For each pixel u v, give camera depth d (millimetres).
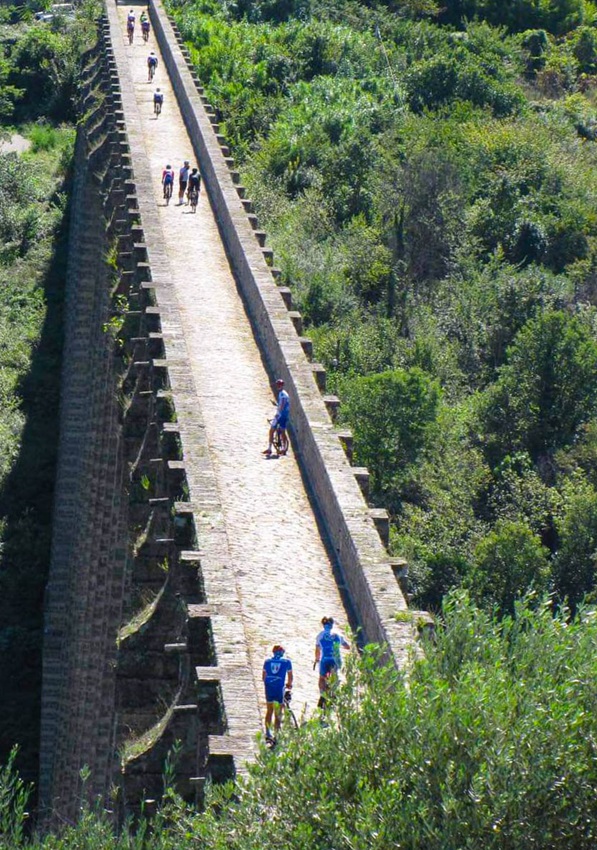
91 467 53781
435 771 18531
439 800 18438
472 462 65250
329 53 114750
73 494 65375
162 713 27750
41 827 48000
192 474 30031
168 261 44344
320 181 93688
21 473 74812
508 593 56000
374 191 93312
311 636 26297
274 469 33562
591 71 142625
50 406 81562
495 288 83375
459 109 110250
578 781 18438
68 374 70125
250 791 19078
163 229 51625
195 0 120500
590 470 66812
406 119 104625
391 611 25234
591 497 60406
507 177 97062
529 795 18219
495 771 18188
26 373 84375
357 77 113562
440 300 83812
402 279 84875
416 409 63312
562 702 18938
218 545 27219
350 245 85938
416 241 90188
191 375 35094
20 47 130625
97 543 47781
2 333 88125
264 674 22625
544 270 88375
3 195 104812
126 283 46344
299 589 28000
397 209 91688
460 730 18641
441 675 20281
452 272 88125
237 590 25766
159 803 24281
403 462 63000
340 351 73688
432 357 75375
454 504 61375
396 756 18906
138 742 25750
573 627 20781
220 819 19422
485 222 93250
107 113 74625
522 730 18500
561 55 137500
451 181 93312
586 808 18516
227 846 18906
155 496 32625
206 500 28922
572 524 59625
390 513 60969
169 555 29047
